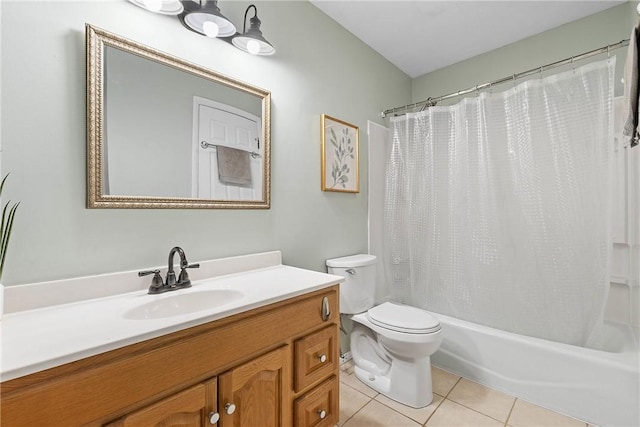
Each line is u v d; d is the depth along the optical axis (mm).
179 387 819
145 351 756
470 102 2064
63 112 992
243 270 1468
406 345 1583
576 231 1717
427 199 2266
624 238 1853
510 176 1920
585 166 1685
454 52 2484
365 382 1870
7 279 896
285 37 1720
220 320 911
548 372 1612
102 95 1061
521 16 2035
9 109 898
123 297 1071
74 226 1015
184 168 1281
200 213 1342
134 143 1140
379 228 2480
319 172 1939
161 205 1207
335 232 2070
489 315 1982
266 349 1041
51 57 971
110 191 1081
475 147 2043
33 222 938
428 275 2258
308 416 1179
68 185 1001
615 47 1604
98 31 1049
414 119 2338
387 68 2588
